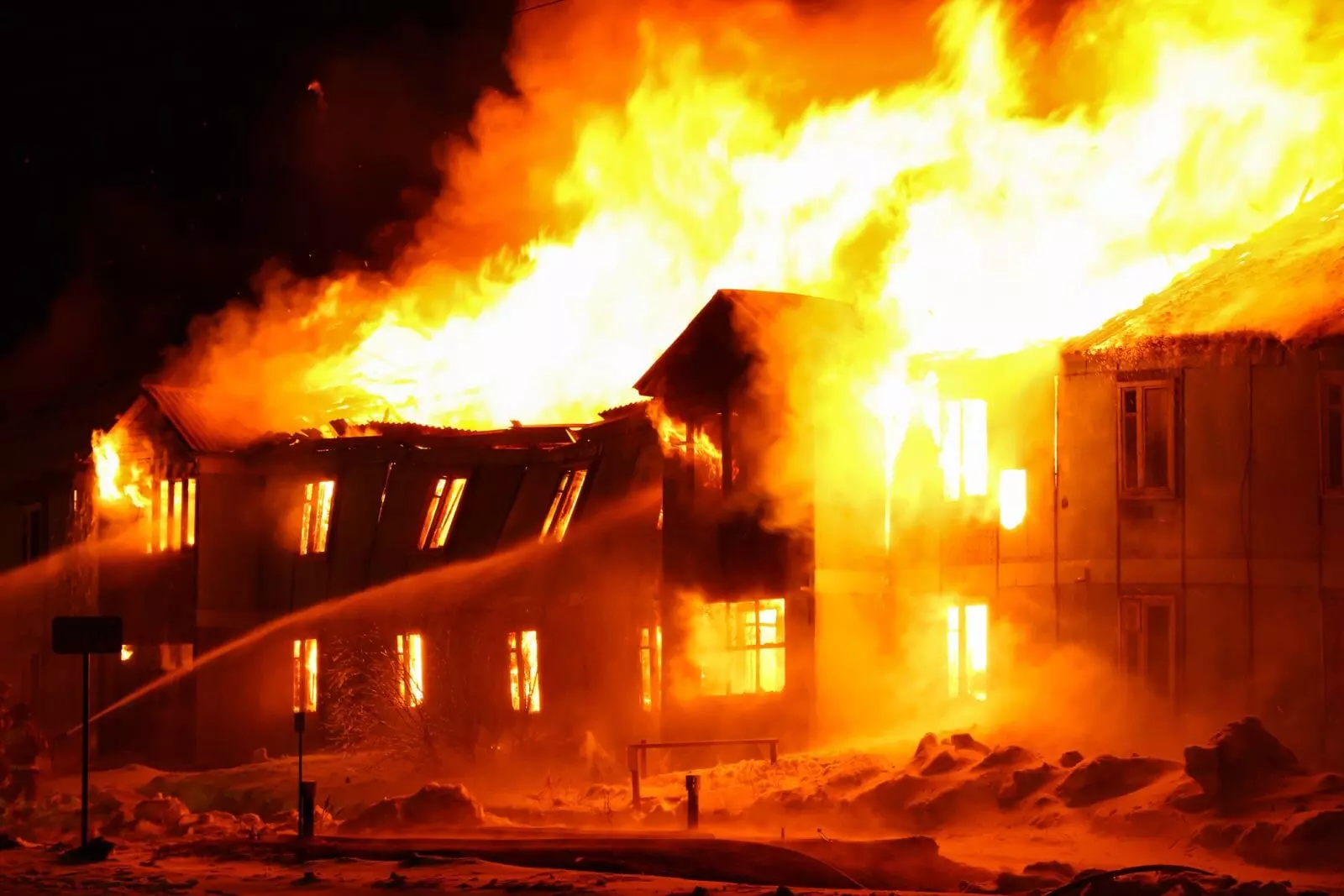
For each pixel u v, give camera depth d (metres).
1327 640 28.44
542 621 39.38
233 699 45.00
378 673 39.53
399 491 43.59
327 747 41.78
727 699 33.38
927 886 18.38
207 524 45.62
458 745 37.03
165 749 45.78
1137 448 30.52
